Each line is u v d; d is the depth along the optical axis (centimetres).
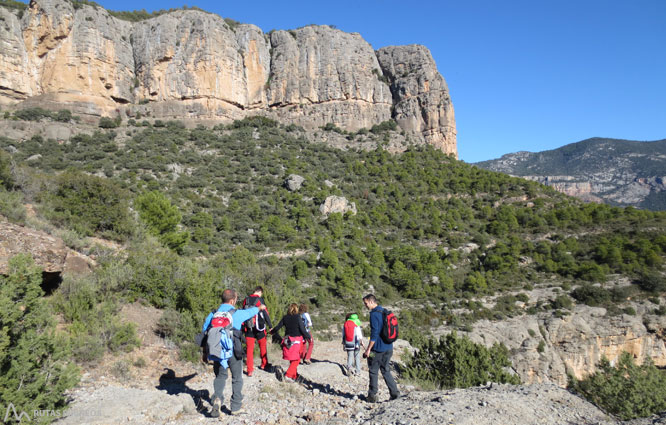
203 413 562
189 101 7469
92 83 6638
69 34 6600
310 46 8850
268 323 788
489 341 3253
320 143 7400
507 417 551
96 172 4403
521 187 6262
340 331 2703
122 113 6862
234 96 7981
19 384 426
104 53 6844
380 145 7425
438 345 1001
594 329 3516
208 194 4772
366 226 4903
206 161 5762
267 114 8369
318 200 5072
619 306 3706
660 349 3578
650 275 3841
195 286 1084
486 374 902
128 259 1220
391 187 5959
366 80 8781
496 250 4475
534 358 3306
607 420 611
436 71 8925
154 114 7169
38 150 4928
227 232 3956
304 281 3488
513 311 3675
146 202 2248
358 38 9394
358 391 771
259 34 8825
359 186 5891
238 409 569
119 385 625
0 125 5281
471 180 6444
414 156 7188
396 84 8950
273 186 5416
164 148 5825
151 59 7438
